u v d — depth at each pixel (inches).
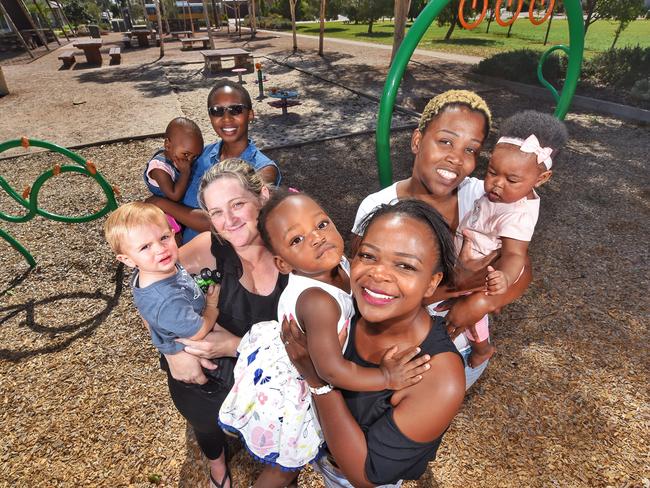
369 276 44.0
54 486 102.8
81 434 115.3
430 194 71.9
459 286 65.9
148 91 527.2
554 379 127.8
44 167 304.8
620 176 270.1
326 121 392.2
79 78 626.2
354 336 53.4
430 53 788.6
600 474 101.6
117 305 164.9
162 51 836.0
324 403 50.2
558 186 258.7
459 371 46.1
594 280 173.0
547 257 188.9
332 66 658.8
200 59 783.7
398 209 45.4
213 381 73.7
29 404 124.6
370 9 1212.5
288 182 274.1
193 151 107.3
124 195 261.1
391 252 43.1
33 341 148.0
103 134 368.2
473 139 63.0
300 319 52.9
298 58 753.6
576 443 109.0
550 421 114.8
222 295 71.3
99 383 130.7
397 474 47.6
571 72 121.6
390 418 46.0
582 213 227.1
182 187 109.7
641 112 376.8
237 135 106.3
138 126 387.2
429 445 46.2
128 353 141.9
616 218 221.3
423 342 48.0
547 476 101.4
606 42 950.4
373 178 276.5
